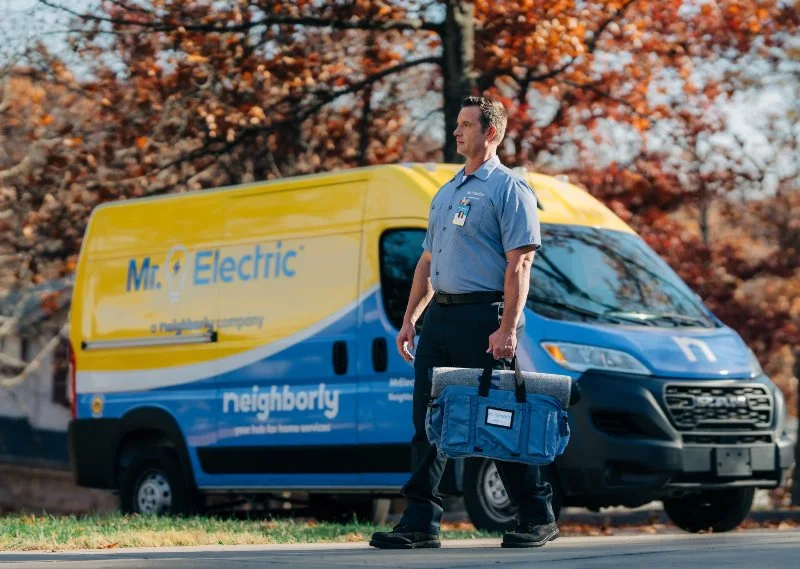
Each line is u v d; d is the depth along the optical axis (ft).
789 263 160.04
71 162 137.59
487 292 50.26
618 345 69.97
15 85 164.66
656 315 74.79
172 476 87.04
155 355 88.07
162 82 134.10
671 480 68.95
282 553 47.03
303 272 80.48
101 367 91.40
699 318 76.74
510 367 50.24
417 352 51.60
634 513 113.91
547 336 69.72
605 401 68.39
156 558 43.96
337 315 78.28
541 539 50.55
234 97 135.03
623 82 139.44
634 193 142.61
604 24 134.00
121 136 135.23
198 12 132.46
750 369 73.97
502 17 126.62
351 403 77.05
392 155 145.89
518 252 49.67
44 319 203.51
